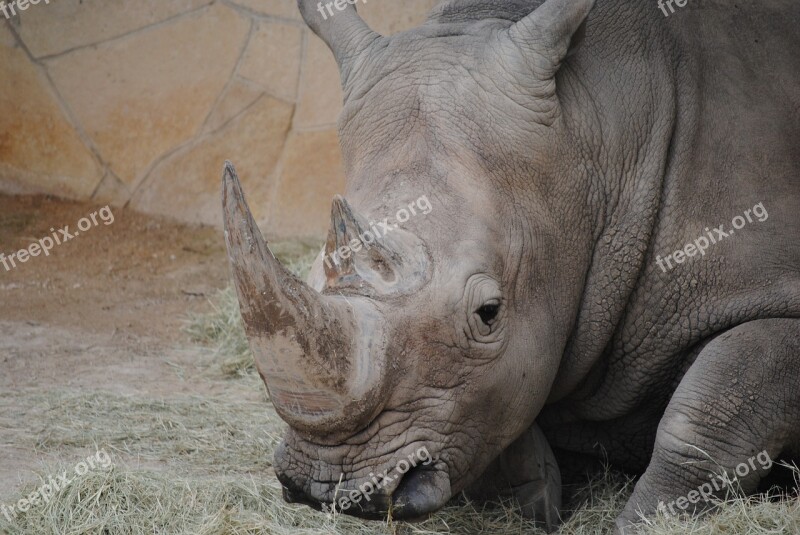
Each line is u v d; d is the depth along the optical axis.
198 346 26.92
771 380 15.69
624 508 16.39
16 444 19.88
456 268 13.71
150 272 32.75
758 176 16.72
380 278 13.41
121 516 16.61
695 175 16.58
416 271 13.55
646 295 16.53
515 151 14.71
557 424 18.20
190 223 36.47
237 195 11.98
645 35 16.69
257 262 12.08
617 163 15.97
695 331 16.52
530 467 16.94
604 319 16.22
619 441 18.09
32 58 36.97
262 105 35.72
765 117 17.03
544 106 14.89
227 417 21.70
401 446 13.45
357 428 13.16
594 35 16.30
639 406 17.53
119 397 22.55
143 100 36.56
